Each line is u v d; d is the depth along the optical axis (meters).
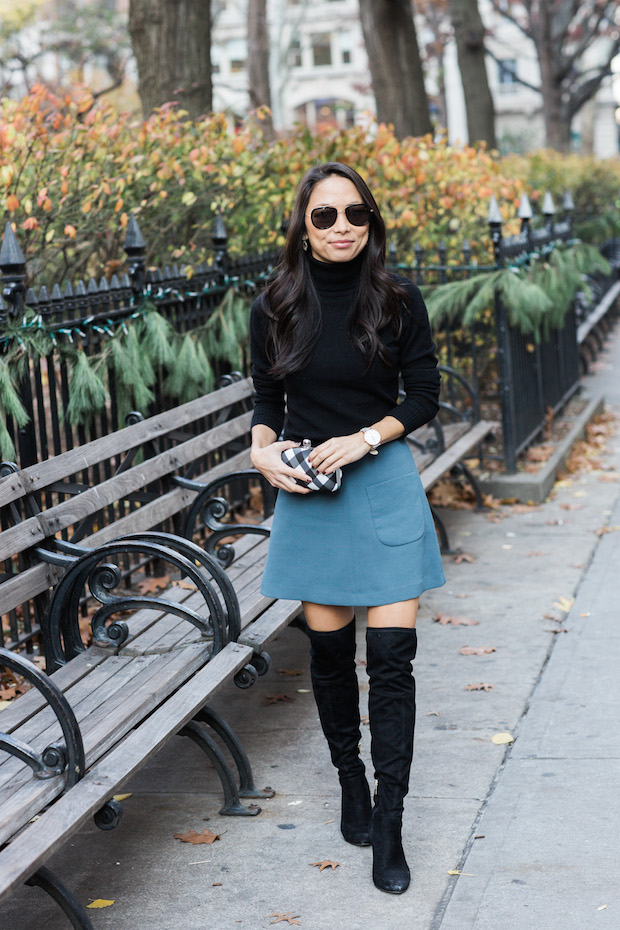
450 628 4.97
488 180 8.21
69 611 3.52
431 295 7.44
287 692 4.39
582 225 15.46
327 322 2.83
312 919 2.76
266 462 2.83
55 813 2.46
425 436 6.62
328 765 3.69
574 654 4.55
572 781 3.42
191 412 4.89
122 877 3.03
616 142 48.53
